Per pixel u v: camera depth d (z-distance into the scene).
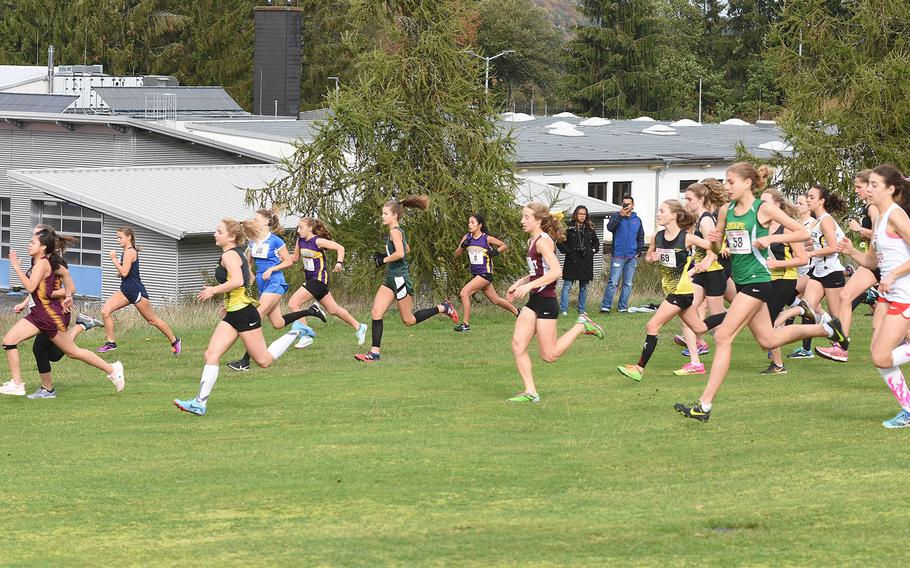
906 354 23.88
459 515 18.73
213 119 128.00
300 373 36.19
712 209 33.12
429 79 64.88
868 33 90.94
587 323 28.97
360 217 64.44
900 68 87.62
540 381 32.97
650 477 20.98
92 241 92.38
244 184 94.50
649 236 122.56
